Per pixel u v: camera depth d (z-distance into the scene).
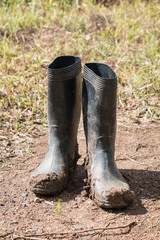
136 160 1.65
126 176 1.51
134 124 1.93
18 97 2.03
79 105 1.43
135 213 1.34
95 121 1.38
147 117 1.98
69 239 1.24
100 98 1.35
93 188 1.36
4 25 2.87
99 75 1.43
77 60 1.41
